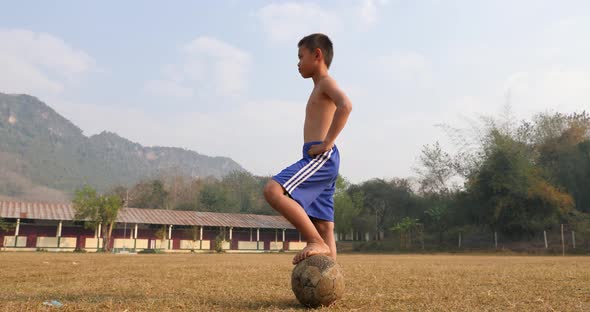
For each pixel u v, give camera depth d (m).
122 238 38.78
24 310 2.74
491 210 33.31
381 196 52.12
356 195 51.78
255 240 45.59
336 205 47.62
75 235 36.59
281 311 2.84
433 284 5.13
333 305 3.06
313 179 3.04
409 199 50.84
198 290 4.36
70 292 4.12
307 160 3.08
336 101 3.10
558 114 39.75
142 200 71.31
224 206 64.88
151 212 41.19
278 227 44.03
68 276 6.29
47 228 35.81
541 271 7.66
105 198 35.00
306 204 3.03
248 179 78.19
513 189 32.44
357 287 4.73
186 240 41.72
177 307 3.00
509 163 33.28
